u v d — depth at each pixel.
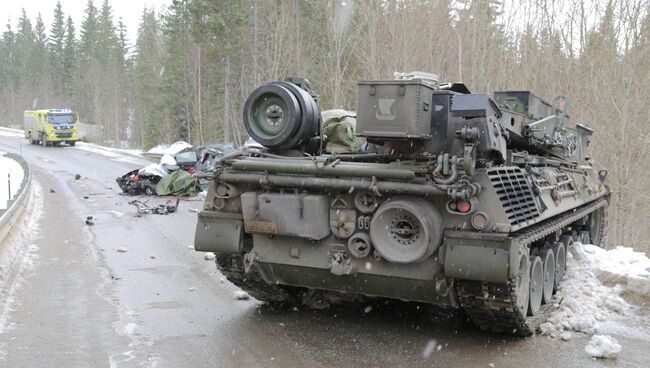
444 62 24.67
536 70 21.97
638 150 19.39
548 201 7.15
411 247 5.83
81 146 46.41
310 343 6.18
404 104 5.88
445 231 5.82
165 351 5.84
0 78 88.81
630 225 18.81
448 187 5.60
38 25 82.62
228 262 7.17
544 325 6.75
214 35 35.81
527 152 7.94
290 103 6.86
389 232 5.94
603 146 19.34
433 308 7.56
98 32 74.19
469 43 24.47
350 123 8.01
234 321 6.90
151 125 47.81
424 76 7.14
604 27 19.78
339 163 6.21
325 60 31.14
